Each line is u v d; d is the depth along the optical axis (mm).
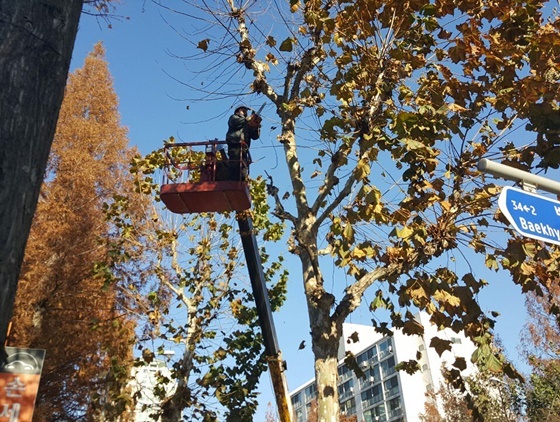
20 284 13469
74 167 16609
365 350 66875
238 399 14703
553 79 8094
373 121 7703
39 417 12555
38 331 13625
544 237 5141
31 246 14070
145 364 14711
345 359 8258
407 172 7961
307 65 8812
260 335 15539
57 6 2963
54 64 2840
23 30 2744
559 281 8258
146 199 16844
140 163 14820
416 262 7414
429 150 7086
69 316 14602
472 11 8016
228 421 14414
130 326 16812
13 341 12977
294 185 8062
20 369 5449
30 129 2570
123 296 16047
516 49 7871
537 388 26984
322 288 7012
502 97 7766
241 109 9562
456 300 6746
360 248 6703
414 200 7715
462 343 57438
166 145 9453
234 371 15086
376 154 6699
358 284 7184
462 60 8188
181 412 14195
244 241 11102
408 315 7828
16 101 2557
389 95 7953
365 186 6469
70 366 14398
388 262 7281
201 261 16406
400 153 7145
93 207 16547
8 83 2568
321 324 6801
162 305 15883
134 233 16234
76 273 14789
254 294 11094
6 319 2268
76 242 14930
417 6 7867
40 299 13945
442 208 7637
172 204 9203
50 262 14406
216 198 9094
